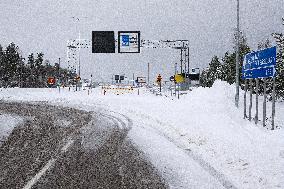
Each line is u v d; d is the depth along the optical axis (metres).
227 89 32.31
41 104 33.41
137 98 40.41
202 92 32.22
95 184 8.40
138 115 23.41
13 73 103.12
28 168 9.75
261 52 17.95
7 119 20.92
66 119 21.44
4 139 14.19
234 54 58.94
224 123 17.06
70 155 11.46
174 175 9.21
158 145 13.23
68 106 31.12
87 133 16.05
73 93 54.97
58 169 9.70
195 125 17.08
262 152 10.84
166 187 8.23
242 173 9.11
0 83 90.69
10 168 9.73
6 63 102.12
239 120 18.81
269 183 8.13
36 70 119.56
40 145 13.09
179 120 19.17
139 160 10.88
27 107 29.97
